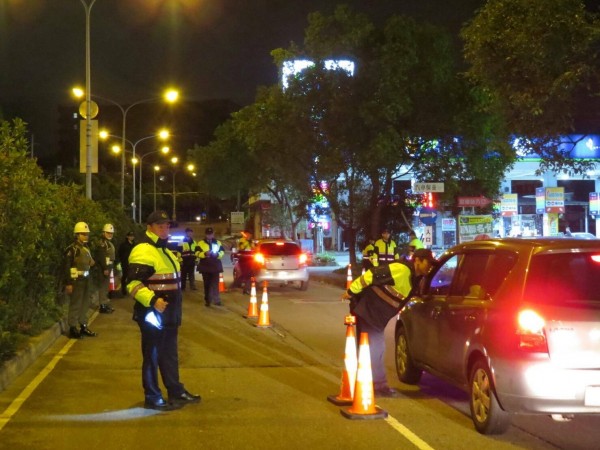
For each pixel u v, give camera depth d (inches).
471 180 992.2
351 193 1072.8
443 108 906.7
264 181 1642.5
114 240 880.9
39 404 303.3
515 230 1288.1
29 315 453.4
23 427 268.5
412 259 319.9
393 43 873.5
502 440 256.1
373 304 316.5
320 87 913.5
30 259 430.6
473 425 274.8
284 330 540.1
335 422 278.4
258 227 2299.5
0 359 355.3
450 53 902.4
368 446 247.4
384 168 992.9
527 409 234.2
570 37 374.9
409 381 350.3
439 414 292.4
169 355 299.7
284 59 962.1
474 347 261.4
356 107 900.0
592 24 375.2
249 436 258.7
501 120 464.8
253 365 397.4
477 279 282.8
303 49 952.3
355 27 902.4
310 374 373.7
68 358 409.7
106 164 3427.7
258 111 1005.8
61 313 521.0
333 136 927.7
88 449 242.4
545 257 247.0
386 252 795.4
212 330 533.0
